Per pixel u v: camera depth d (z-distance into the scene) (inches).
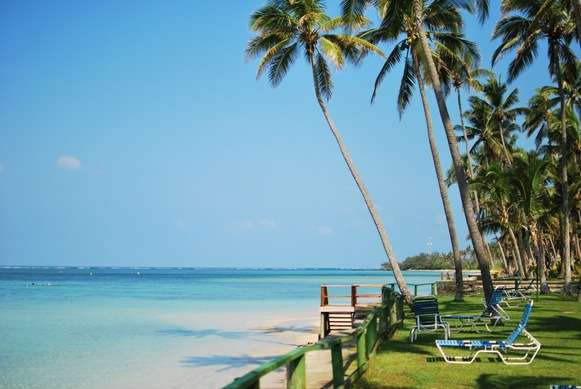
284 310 1461.6
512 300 1052.5
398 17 991.6
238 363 679.7
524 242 2353.6
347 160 983.0
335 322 894.4
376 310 506.9
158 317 1264.8
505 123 2021.4
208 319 1223.5
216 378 589.9
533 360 441.4
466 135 1866.4
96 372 629.9
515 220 1914.4
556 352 475.2
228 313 1373.0
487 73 1809.8
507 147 2058.3
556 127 1656.0
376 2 978.1
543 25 1234.6
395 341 558.9
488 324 678.5
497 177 1242.6
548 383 363.3
